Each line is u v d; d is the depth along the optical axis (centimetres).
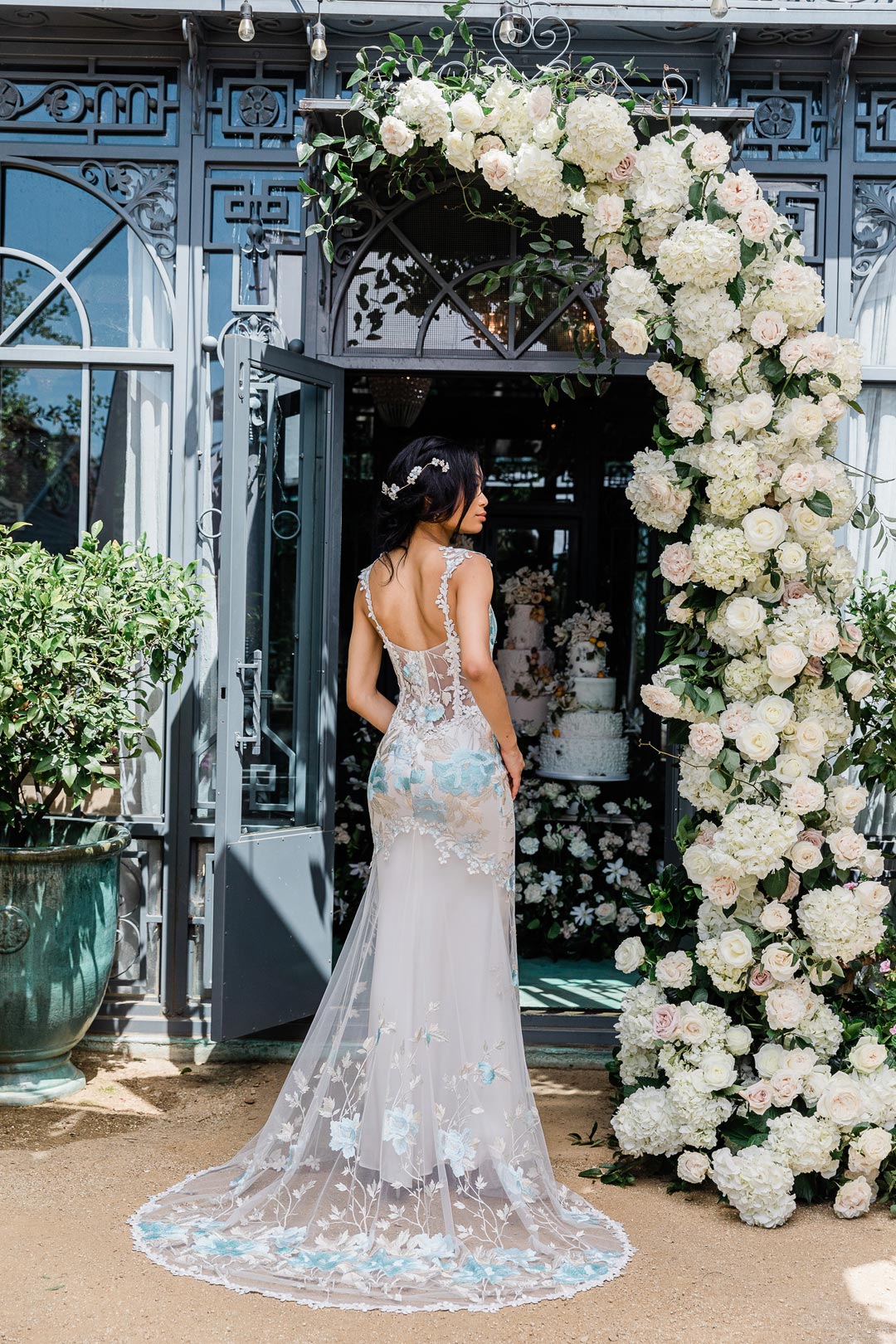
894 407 430
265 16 396
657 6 387
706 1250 277
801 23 390
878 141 423
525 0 387
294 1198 278
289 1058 418
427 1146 275
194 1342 228
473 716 299
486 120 338
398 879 295
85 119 423
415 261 418
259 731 393
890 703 363
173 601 374
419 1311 243
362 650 319
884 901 313
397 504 297
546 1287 253
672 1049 321
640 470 323
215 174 423
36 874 359
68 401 429
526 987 477
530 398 691
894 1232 291
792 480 308
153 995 428
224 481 371
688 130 324
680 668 325
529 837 551
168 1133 345
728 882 313
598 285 413
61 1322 235
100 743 368
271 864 390
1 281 429
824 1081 304
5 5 394
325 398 419
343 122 385
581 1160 335
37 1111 362
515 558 688
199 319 423
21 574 355
